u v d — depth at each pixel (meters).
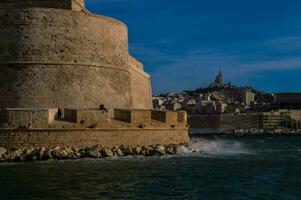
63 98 38.06
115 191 21.34
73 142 32.69
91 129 33.22
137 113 35.75
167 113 38.03
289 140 101.31
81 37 39.53
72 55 38.94
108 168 28.20
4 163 30.02
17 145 31.59
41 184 22.88
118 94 41.88
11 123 31.75
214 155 38.69
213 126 181.62
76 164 29.58
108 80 41.00
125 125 34.91
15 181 23.64
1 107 37.66
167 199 19.78
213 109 193.25
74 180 23.98
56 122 32.72
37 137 31.89
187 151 38.50
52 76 38.12
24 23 38.25
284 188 22.97
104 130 33.81
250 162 34.56
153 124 36.72
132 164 30.22
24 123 31.80
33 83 37.75
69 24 39.09
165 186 22.84
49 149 31.75
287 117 178.88
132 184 23.19
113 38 42.25
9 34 38.28
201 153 39.38
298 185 23.95
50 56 38.28
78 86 38.78
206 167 30.16
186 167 29.75
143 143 35.97
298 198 20.41
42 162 30.42
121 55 43.19
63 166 28.69
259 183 24.38
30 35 38.12
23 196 20.16
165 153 36.22
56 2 41.16
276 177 26.69
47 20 38.50
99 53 40.56
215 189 22.31
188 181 24.47
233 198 20.23
